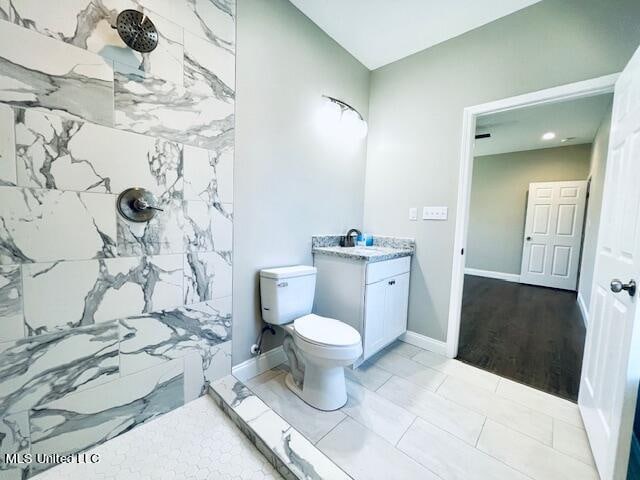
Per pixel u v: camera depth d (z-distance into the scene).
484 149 4.67
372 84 2.52
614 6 1.48
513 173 4.82
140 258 1.27
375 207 2.53
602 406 1.17
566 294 4.02
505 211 4.92
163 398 1.40
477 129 3.63
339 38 2.11
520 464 1.17
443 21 1.89
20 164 0.97
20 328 1.01
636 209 1.02
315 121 2.06
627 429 0.95
